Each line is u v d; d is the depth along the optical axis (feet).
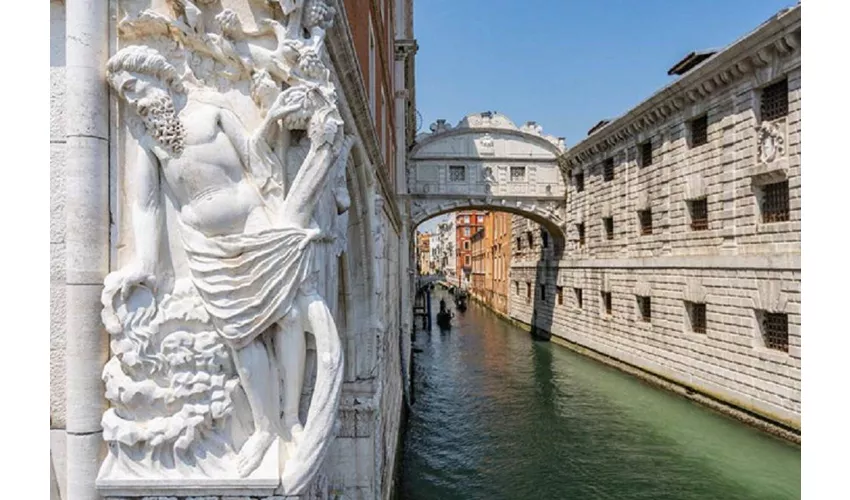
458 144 100.89
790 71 46.65
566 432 54.80
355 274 25.70
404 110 72.28
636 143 73.92
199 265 9.71
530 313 128.67
